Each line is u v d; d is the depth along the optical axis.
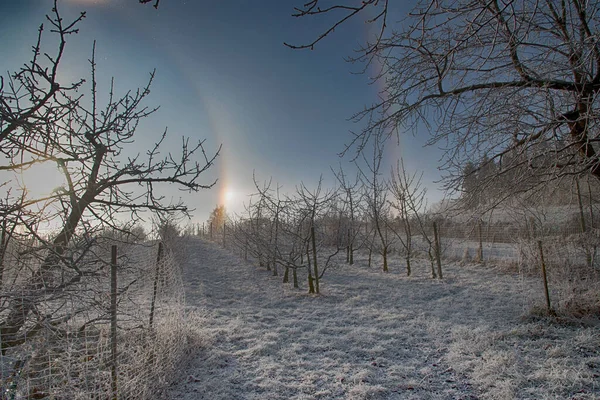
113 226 3.62
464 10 3.60
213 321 6.54
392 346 5.12
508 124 5.15
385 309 7.30
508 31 3.98
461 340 5.15
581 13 4.38
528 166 4.82
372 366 4.45
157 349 4.05
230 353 4.88
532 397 3.51
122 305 3.66
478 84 5.12
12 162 3.01
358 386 3.83
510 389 3.62
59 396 2.71
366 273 12.11
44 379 2.69
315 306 7.77
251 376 4.21
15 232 2.80
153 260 4.98
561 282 6.41
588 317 5.68
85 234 2.99
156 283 4.58
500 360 4.27
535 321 5.91
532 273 8.93
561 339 5.02
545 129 4.61
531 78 5.05
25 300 2.65
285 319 6.71
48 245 2.79
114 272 3.27
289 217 10.78
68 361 2.80
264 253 12.58
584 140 4.70
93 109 3.71
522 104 4.96
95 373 3.02
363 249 18.20
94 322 3.26
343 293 9.00
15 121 2.66
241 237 14.90
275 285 10.51
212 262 16.09
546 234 9.20
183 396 3.71
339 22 2.40
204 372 4.30
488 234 12.33
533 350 4.64
